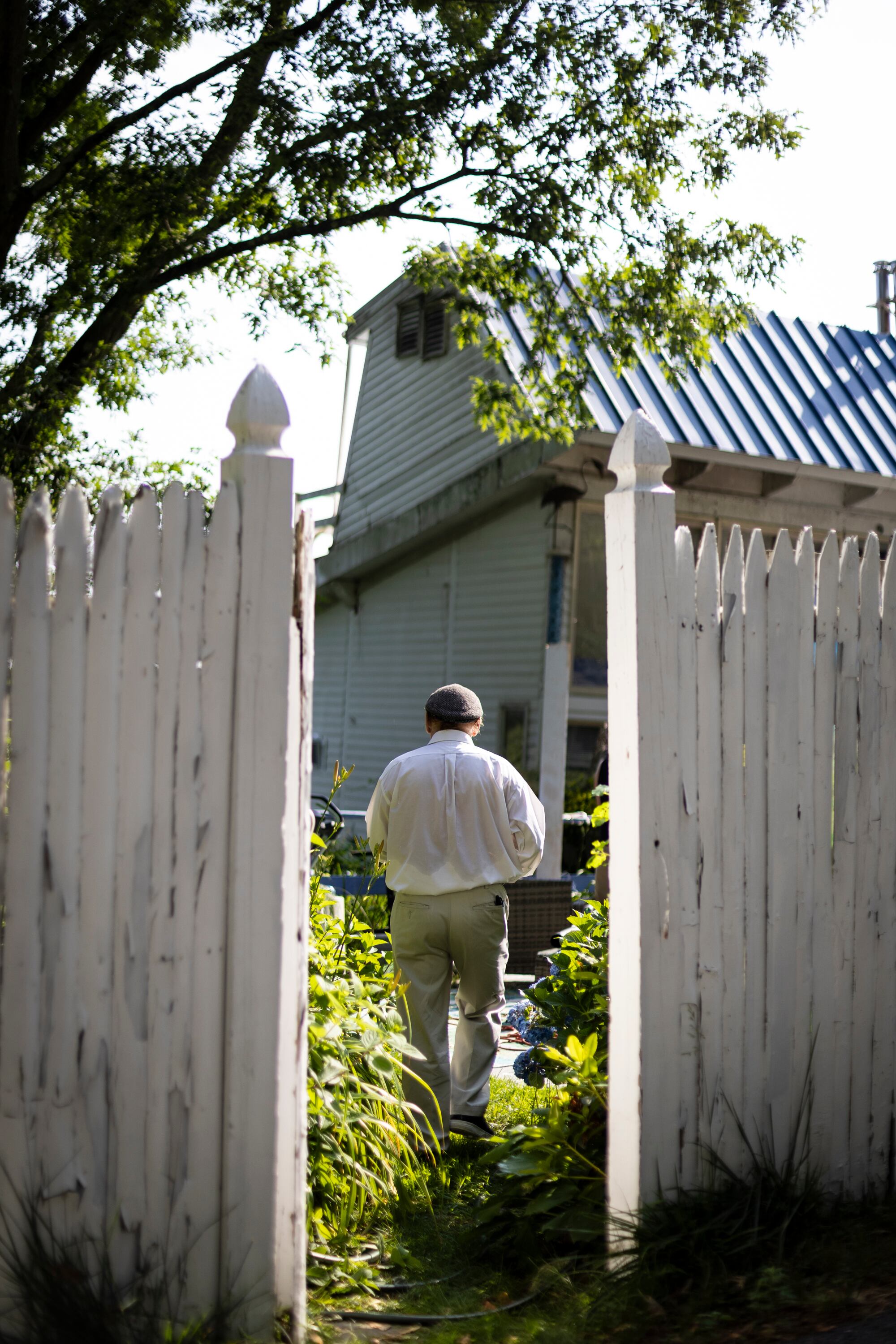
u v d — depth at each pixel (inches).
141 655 291.6
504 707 1366.9
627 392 1273.4
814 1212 345.1
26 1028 280.7
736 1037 350.0
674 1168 335.9
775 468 1306.6
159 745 292.5
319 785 1716.3
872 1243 331.9
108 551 290.2
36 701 282.8
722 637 355.9
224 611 298.2
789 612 369.1
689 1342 281.4
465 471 1466.5
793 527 1413.6
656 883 338.0
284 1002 299.7
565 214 1041.5
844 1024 372.2
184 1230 290.0
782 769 364.2
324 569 1690.5
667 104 1037.8
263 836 297.6
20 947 281.1
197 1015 293.1
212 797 295.6
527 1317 316.8
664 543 345.4
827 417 1393.9
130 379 1194.0
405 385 1624.0
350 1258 358.6
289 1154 299.3
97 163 1071.0
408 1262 359.3
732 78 1029.2
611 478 1316.4
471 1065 502.0
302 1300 299.9
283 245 1085.1
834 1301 292.2
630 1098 335.0
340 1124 379.6
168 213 964.6
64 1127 282.5
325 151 986.7
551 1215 365.1
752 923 355.6
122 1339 272.2
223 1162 292.7
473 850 492.4
